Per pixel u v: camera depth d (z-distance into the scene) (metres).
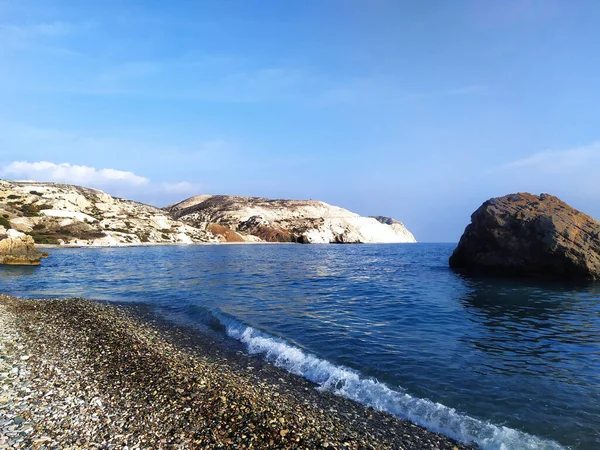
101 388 8.84
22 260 42.31
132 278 33.44
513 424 7.82
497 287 28.11
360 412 8.46
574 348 13.07
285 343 13.48
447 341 13.94
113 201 130.12
